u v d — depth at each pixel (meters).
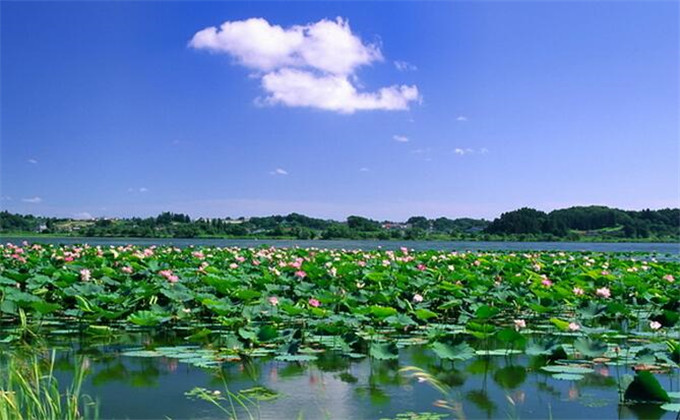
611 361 9.29
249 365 8.99
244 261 22.67
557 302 14.62
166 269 18.45
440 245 82.00
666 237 114.62
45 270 15.41
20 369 8.38
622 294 15.98
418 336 11.36
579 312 12.57
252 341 9.91
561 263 24.06
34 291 13.77
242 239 102.06
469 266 22.14
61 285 13.34
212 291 14.21
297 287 14.62
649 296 14.85
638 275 18.64
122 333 11.40
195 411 6.91
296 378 8.30
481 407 7.14
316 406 7.12
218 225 103.56
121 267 17.61
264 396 7.51
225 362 9.13
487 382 8.16
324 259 22.33
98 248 26.30
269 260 22.20
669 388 7.89
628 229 114.88
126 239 96.31
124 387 7.83
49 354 9.59
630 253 40.81
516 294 14.77
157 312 12.00
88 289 13.14
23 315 10.93
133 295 12.97
